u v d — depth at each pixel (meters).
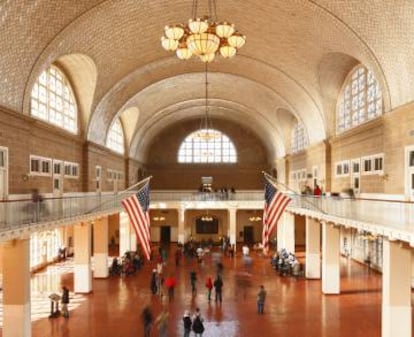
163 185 45.12
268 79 26.89
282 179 38.31
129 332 14.56
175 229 42.22
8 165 15.42
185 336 13.73
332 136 25.28
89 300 18.92
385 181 18.17
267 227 17.08
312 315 16.45
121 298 19.30
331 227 19.75
